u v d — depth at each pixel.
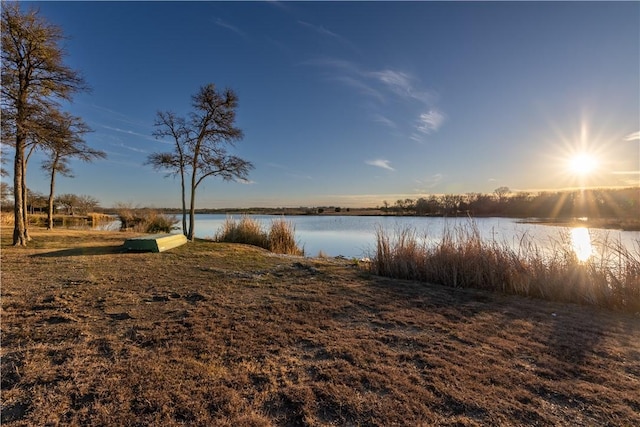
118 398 2.10
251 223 12.78
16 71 8.65
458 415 1.99
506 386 2.30
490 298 4.79
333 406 2.06
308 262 7.74
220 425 1.87
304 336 3.13
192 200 13.05
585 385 2.33
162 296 4.43
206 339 3.02
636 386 2.33
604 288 4.50
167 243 9.47
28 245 9.52
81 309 3.83
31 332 3.12
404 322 3.61
